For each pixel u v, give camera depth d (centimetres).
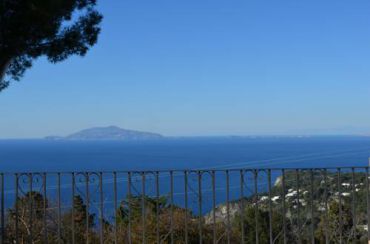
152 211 771
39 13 531
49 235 727
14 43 545
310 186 637
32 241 691
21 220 721
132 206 772
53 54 612
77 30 616
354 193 649
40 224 732
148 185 777
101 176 648
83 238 741
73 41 608
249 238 754
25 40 557
